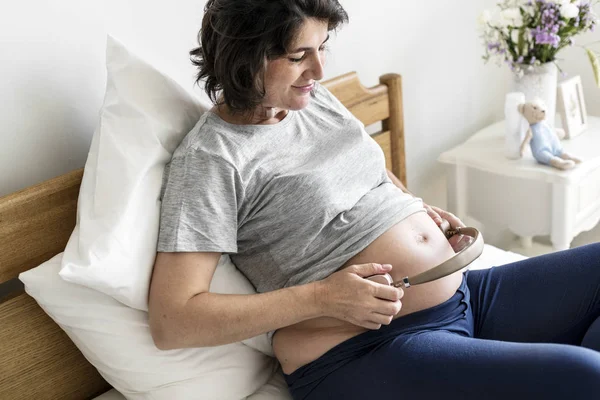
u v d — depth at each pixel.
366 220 1.34
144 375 1.30
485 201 2.27
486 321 1.37
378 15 2.09
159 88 1.37
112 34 1.50
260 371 1.42
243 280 1.40
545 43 2.02
